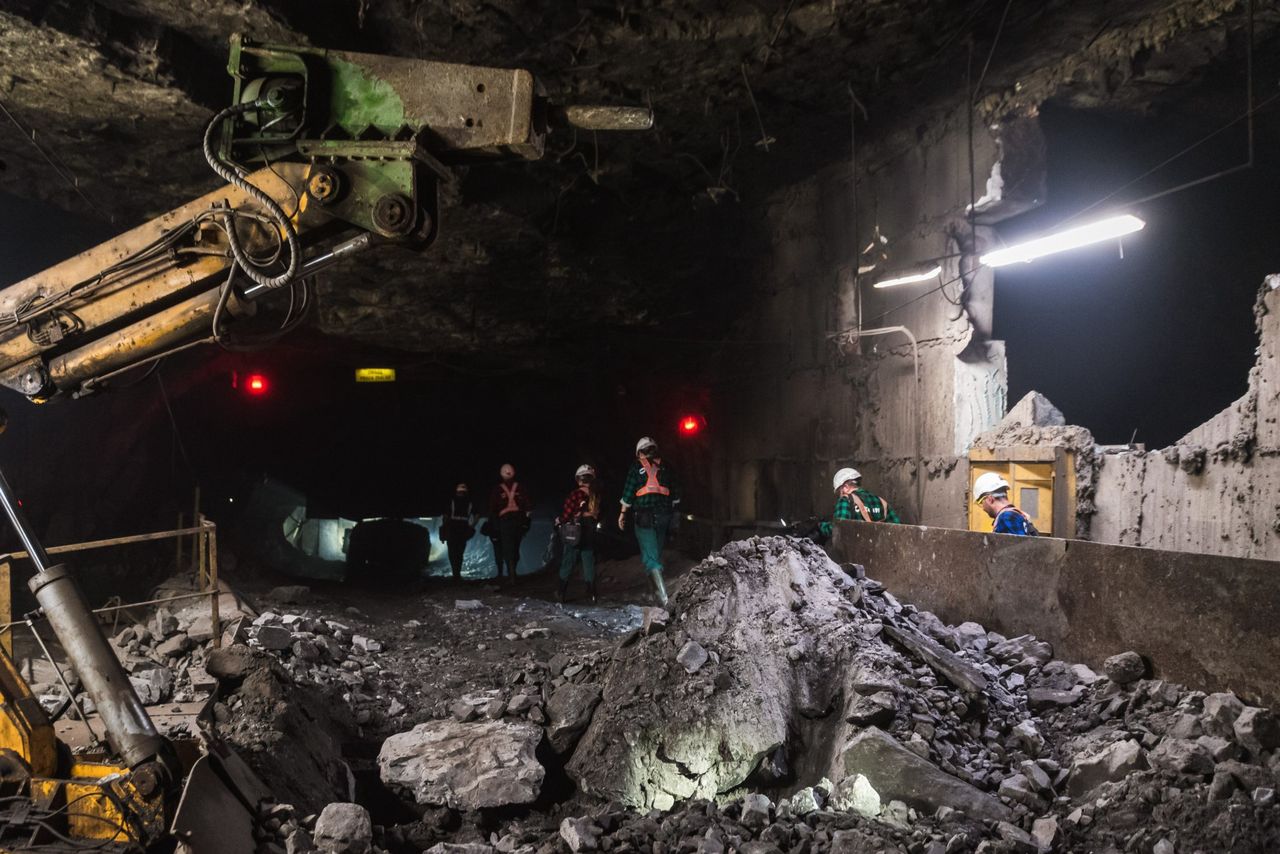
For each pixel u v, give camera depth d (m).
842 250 12.39
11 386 4.60
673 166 12.10
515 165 11.93
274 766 5.03
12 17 7.85
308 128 4.11
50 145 10.56
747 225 14.31
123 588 15.28
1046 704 4.98
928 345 10.33
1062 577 5.44
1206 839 3.57
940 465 10.03
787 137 11.12
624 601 13.17
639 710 5.36
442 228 12.92
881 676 5.03
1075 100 8.76
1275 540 6.48
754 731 5.11
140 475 18.17
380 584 16.97
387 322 17.08
